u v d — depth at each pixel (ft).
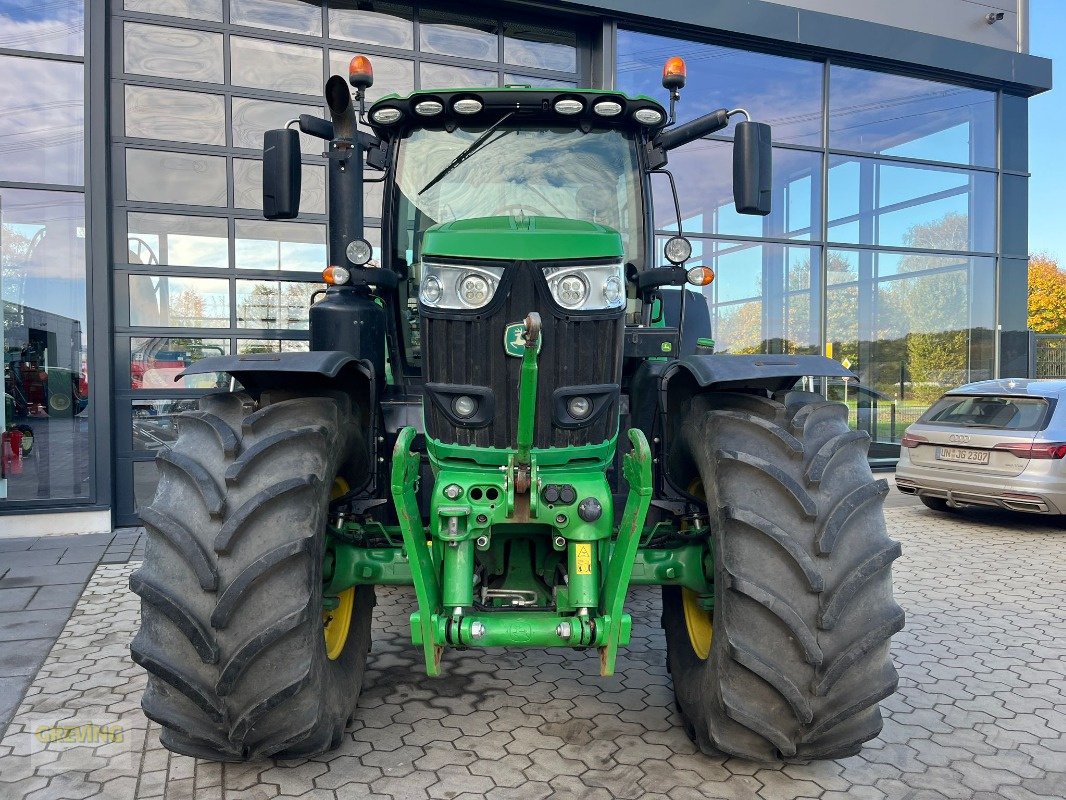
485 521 8.05
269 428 8.19
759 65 30.37
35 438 21.34
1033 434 22.67
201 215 23.17
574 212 11.55
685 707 9.23
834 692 7.52
